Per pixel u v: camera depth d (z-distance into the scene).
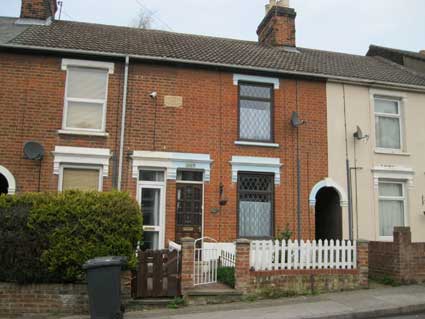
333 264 10.77
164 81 13.09
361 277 10.89
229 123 13.38
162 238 12.38
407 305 9.22
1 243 8.95
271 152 13.56
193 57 13.37
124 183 12.35
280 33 17.12
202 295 9.49
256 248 10.16
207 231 12.70
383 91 14.94
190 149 12.96
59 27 14.91
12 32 13.45
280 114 13.86
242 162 13.18
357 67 16.36
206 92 13.36
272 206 13.38
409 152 14.78
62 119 12.32
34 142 11.87
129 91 12.81
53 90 12.40
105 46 13.14
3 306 8.91
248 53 15.29
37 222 9.01
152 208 12.64
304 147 13.86
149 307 9.13
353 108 14.53
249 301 9.70
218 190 12.97
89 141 12.37
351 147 14.27
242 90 13.84
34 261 8.95
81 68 12.73
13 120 12.04
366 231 13.92
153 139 12.74
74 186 12.28
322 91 14.36
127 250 9.15
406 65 18.05
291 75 14.05
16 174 11.83
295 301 9.67
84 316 8.77
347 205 13.85
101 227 9.10
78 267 8.95
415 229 14.41
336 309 8.90
